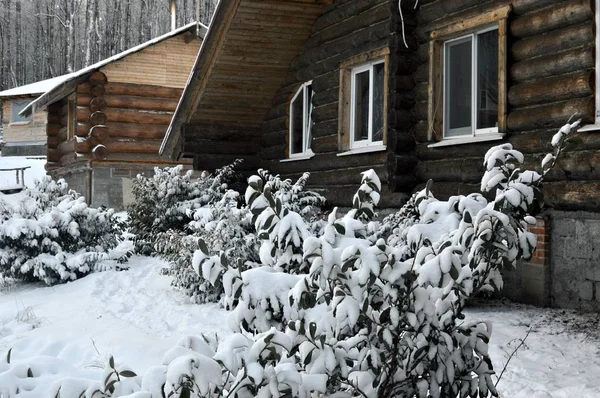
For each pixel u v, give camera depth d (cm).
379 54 1207
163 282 1157
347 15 1296
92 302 1052
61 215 1261
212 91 1514
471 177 1001
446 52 1092
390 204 1134
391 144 1127
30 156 4119
